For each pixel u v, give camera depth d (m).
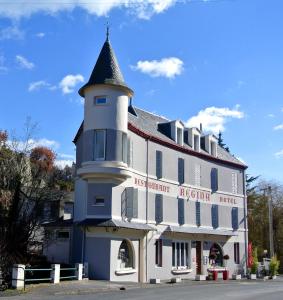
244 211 41.88
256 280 36.12
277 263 41.06
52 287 20.78
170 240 32.44
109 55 28.77
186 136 36.88
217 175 38.91
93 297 18.08
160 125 35.31
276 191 60.19
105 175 26.81
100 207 27.02
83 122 28.81
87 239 27.03
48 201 27.72
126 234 27.92
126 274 27.62
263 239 58.31
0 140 26.20
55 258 28.78
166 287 25.09
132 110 33.28
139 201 29.73
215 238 37.53
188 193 35.09
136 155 29.86
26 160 25.58
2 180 22.75
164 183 32.53
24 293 18.61
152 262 30.23
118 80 28.09
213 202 38.03
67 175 38.00
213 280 33.34
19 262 22.02
